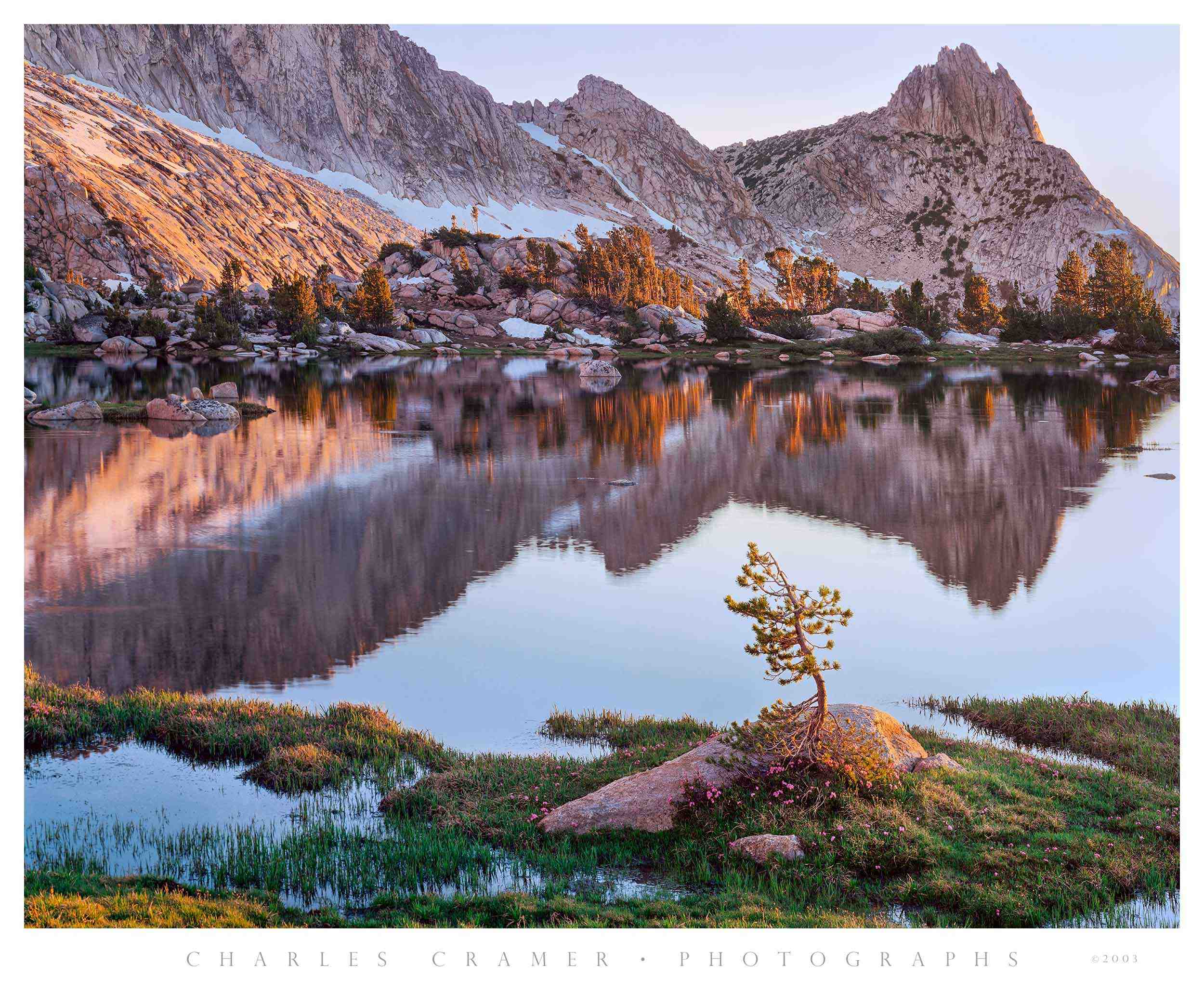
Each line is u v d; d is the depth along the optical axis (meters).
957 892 12.37
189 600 27.56
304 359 151.75
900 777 15.23
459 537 36.12
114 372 114.00
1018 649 24.17
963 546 35.47
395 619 26.12
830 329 195.25
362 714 18.97
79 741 17.81
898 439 64.62
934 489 46.91
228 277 194.62
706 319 194.50
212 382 103.94
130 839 14.10
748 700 20.64
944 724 19.36
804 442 63.25
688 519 40.00
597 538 36.41
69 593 27.98
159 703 19.23
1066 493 45.97
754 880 12.90
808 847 13.44
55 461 51.47
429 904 12.17
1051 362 153.88
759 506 42.91
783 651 16.14
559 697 20.58
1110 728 18.50
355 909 12.30
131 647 23.61
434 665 22.58
